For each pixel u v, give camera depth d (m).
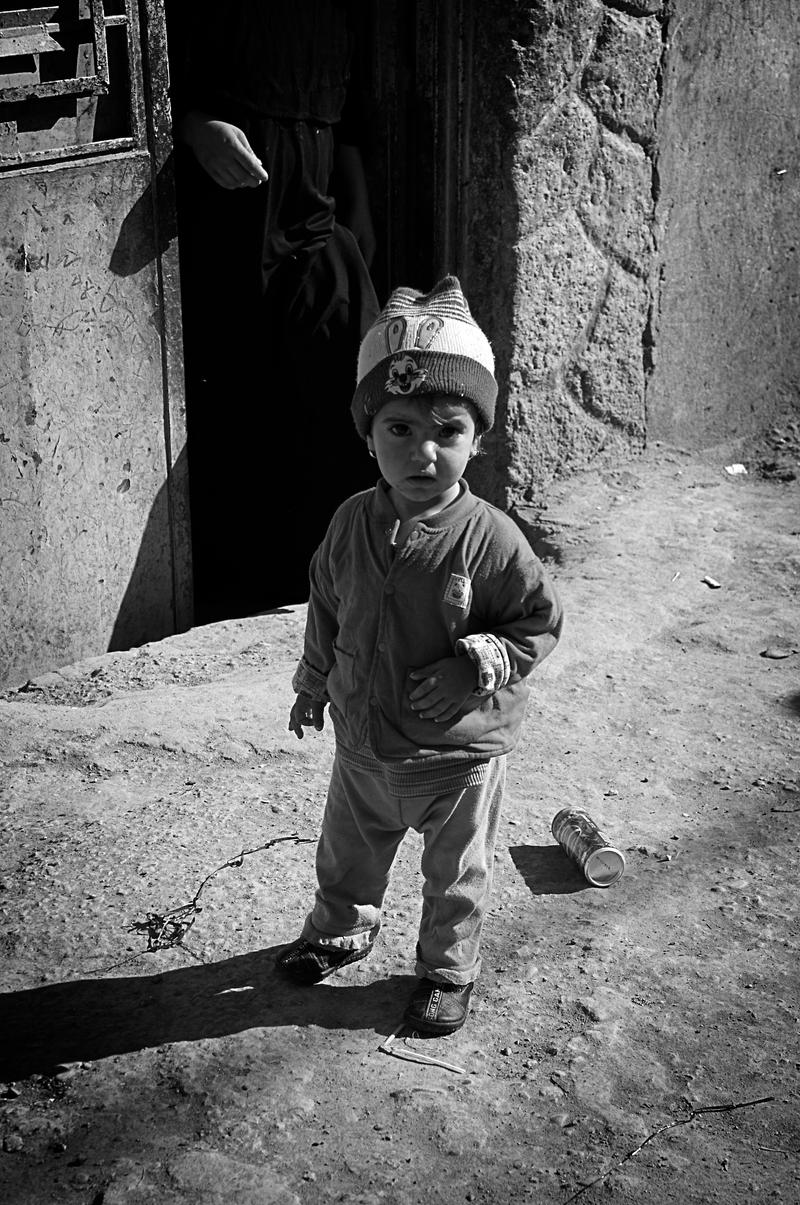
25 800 3.90
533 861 3.62
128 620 5.07
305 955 3.09
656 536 5.76
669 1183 2.52
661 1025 2.96
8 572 4.62
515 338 5.71
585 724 4.39
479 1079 2.79
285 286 5.36
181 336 4.94
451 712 2.66
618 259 5.97
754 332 6.62
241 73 4.96
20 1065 2.84
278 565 6.28
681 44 5.84
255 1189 2.49
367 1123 2.67
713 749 4.25
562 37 5.42
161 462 5.01
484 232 5.59
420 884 3.49
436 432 2.58
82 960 3.19
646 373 6.29
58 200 4.44
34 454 4.58
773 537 5.83
